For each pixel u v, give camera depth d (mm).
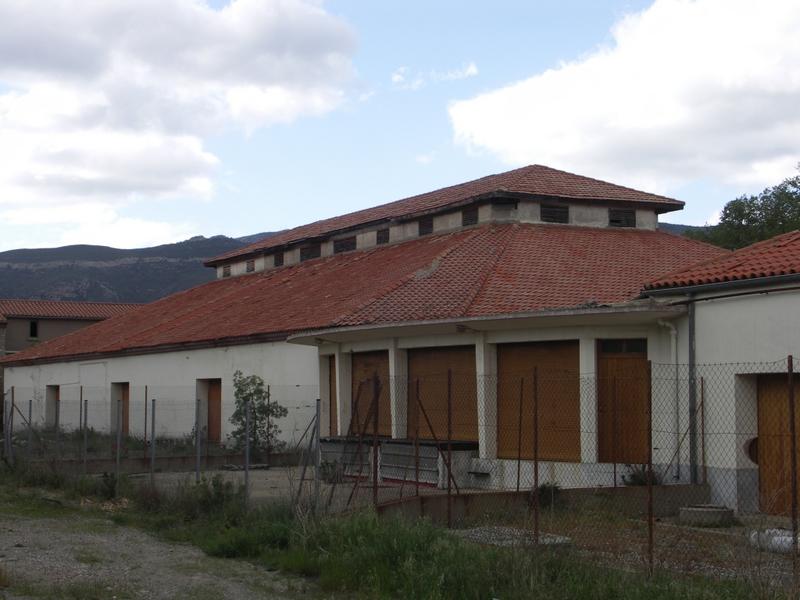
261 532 14086
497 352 22047
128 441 34094
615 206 34594
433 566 11016
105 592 11195
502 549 11359
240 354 33656
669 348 19422
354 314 26250
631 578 10289
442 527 14180
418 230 37000
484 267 27703
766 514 13383
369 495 18812
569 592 9992
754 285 17328
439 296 26078
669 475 18750
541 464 20719
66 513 17859
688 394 18688
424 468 21656
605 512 16281
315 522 13953
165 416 38375
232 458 28219
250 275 47750
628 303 19781
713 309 18266
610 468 19594
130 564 13055
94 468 25547
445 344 22938
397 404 24031
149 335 41875
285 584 11781
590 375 20062
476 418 22141
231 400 34094
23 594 10898
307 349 29797
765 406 17734
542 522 15234
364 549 12070
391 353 24281
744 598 9398
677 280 19047
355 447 23562
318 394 28656
